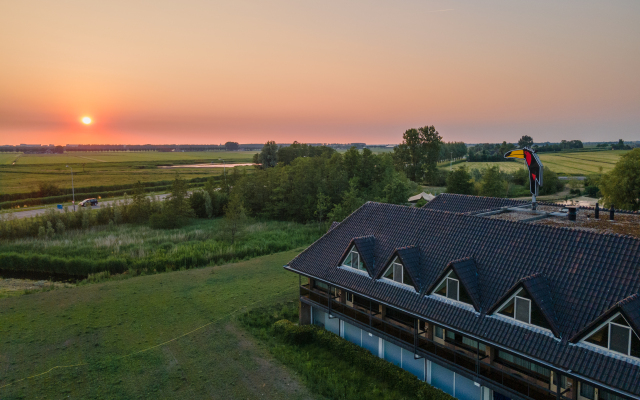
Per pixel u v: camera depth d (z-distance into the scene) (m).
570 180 99.25
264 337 26.66
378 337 23.61
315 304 26.22
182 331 27.66
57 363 23.58
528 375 17.08
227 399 20.19
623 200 51.66
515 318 16.88
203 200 79.00
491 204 30.08
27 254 45.78
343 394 20.28
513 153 28.56
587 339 14.70
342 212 56.72
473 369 18.48
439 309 19.28
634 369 13.28
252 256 48.41
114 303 32.75
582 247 17.67
